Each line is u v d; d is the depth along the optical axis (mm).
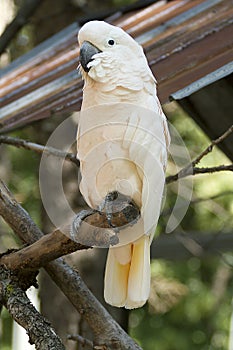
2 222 15914
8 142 8883
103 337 7629
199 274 19047
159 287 18406
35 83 9898
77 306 7664
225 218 16484
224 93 9070
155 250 13500
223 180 15812
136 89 6516
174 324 19141
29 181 16641
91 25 6543
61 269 7641
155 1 11367
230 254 18422
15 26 13797
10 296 6949
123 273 6484
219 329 19094
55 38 11570
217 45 8555
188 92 7172
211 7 9930
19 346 18359
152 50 9219
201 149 15875
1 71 11117
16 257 7051
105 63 6477
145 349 18734
